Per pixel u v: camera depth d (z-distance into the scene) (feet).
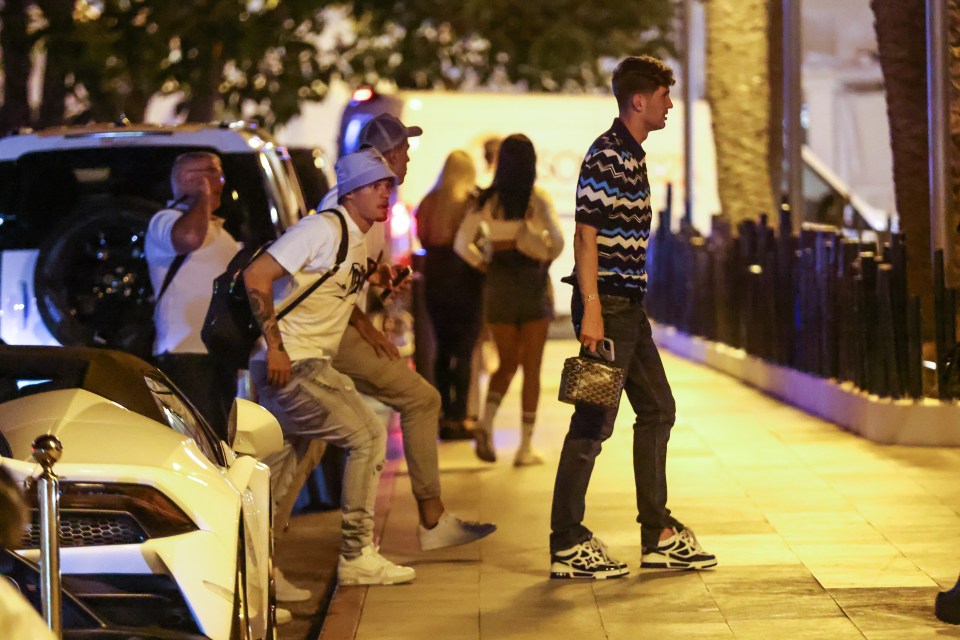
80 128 64.49
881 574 49.24
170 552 31.60
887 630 43.19
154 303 59.11
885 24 74.43
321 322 48.98
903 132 74.18
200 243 56.03
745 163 116.06
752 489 63.26
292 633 48.80
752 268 98.78
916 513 57.93
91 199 59.93
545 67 169.27
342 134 74.69
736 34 115.34
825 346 82.89
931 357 72.74
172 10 115.14
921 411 71.87
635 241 47.98
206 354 56.24
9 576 31.35
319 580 55.06
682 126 131.13
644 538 50.85
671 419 50.52
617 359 48.26
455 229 75.72
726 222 110.11
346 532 50.55
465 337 77.71
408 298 82.99
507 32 172.55
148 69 116.37
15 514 20.95
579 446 49.65
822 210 130.82
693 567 50.34
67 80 118.42
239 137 63.21
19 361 36.86
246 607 34.12
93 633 31.42
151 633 31.50
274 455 51.13
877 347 73.97
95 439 33.27
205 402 56.44
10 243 62.64
